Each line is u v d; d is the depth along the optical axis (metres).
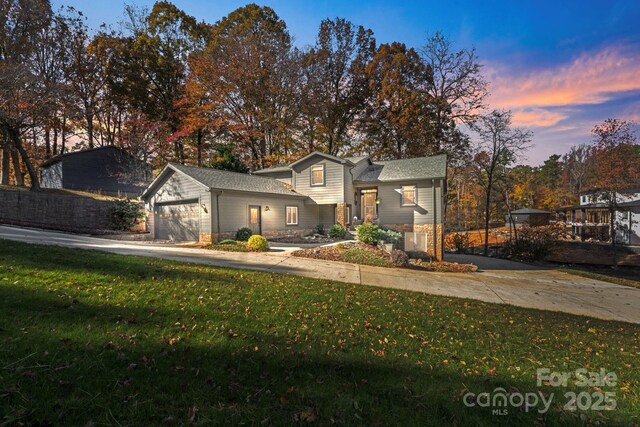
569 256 23.55
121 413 2.52
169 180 18.09
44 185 27.47
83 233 17.44
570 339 5.74
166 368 3.33
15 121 20.69
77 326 4.11
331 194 20.78
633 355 5.09
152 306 5.31
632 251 24.61
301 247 15.98
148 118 28.20
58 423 2.34
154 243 15.69
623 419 3.07
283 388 3.14
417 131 29.09
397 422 2.71
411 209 19.97
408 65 30.23
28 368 3.00
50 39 24.00
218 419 2.54
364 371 3.71
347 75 32.09
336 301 6.99
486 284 11.24
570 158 60.16
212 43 29.77
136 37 29.89
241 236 16.81
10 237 12.06
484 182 28.95
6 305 4.51
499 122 25.05
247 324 4.99
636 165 22.86
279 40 30.91
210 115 29.70
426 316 6.49
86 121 30.56
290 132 32.00
